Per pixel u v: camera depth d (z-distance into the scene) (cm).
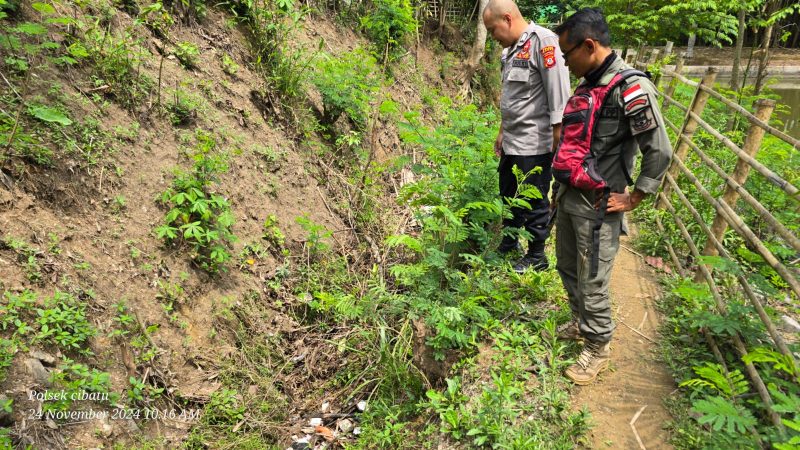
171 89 430
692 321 337
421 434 301
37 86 341
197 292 366
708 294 322
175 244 369
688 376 303
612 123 262
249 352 370
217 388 338
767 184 475
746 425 225
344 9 777
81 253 318
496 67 1072
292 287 431
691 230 469
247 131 478
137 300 331
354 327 406
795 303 372
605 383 308
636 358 328
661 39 1095
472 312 347
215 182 407
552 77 368
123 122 380
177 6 477
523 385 302
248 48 535
